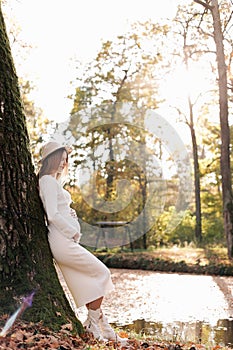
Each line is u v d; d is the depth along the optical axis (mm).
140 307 11328
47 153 6023
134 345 5906
